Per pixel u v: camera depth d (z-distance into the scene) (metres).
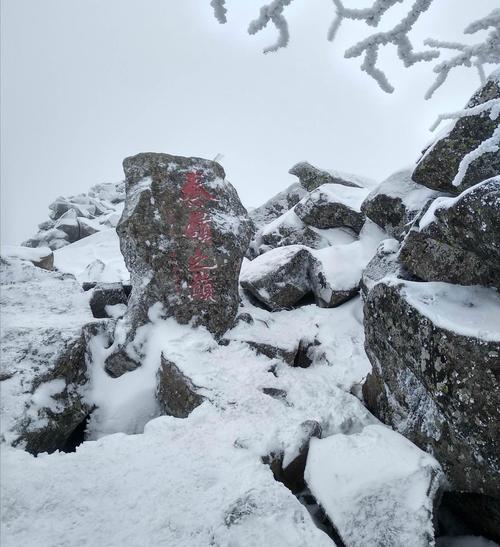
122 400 4.50
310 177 10.91
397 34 1.33
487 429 2.68
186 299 5.29
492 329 2.76
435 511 2.75
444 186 4.73
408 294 3.40
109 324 5.23
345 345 5.28
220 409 3.78
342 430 3.74
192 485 2.79
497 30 1.30
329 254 6.66
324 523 2.88
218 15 1.33
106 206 27.72
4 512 2.45
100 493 2.67
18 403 3.67
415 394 3.40
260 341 5.03
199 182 5.68
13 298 5.89
